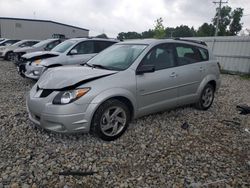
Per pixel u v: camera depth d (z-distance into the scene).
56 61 8.30
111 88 4.14
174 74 5.13
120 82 4.28
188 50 5.68
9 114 5.30
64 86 3.93
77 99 3.86
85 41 9.06
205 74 5.89
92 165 3.56
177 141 4.43
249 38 15.97
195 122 5.38
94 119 4.04
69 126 3.86
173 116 5.62
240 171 3.59
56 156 3.74
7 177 3.20
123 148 4.07
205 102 6.14
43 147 3.97
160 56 5.04
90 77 4.09
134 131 4.70
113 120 4.26
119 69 4.54
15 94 7.14
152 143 4.30
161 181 3.29
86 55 8.91
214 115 5.95
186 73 5.39
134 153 3.94
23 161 3.57
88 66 4.94
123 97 4.34
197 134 4.77
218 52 17.98
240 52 16.53
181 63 5.40
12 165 3.46
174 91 5.20
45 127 4.01
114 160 3.72
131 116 4.62
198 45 5.99
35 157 3.69
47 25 49.69
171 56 5.25
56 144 4.08
